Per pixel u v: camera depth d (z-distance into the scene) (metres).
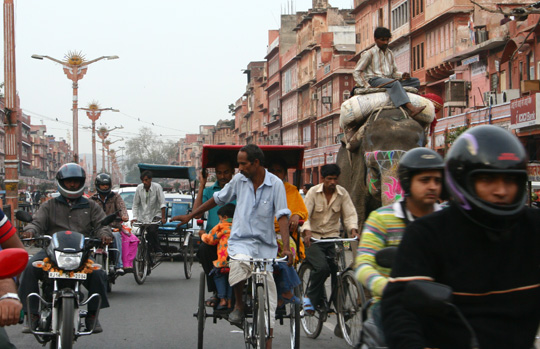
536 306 3.32
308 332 9.04
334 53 65.56
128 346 8.55
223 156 8.88
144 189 15.09
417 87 11.59
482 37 35.34
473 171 3.17
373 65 11.48
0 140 88.62
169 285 14.55
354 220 8.65
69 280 7.20
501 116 30.47
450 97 37.44
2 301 3.98
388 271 4.65
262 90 102.62
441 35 40.88
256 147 7.08
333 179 8.57
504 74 33.47
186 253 15.53
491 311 3.29
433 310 3.13
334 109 63.59
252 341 6.88
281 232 7.06
